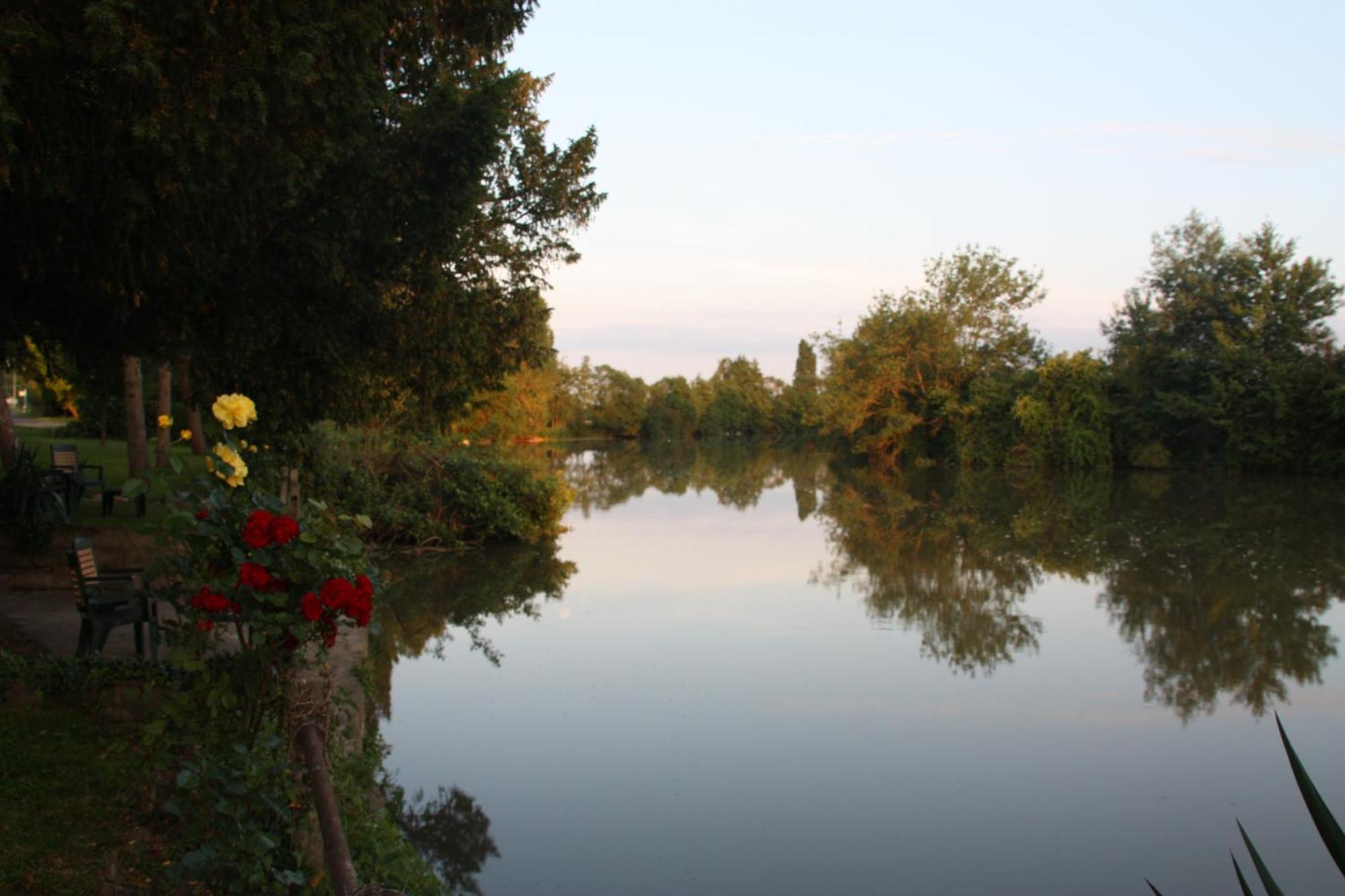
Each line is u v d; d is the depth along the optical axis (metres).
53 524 11.34
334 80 6.70
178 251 7.54
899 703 9.95
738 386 103.19
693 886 6.13
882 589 16.25
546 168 12.73
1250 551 20.38
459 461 21.34
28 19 5.41
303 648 4.22
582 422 94.19
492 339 12.88
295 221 8.81
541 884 6.19
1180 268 44.12
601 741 8.84
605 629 13.27
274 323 8.83
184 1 5.70
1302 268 41.47
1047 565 18.69
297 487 10.15
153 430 28.86
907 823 7.12
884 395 49.84
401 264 9.64
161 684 6.09
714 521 26.50
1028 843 6.82
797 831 7.00
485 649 12.15
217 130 6.06
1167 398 41.41
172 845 4.32
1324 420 38.81
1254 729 9.16
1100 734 9.02
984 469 46.03
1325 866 6.51
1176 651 12.11
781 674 11.02
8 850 4.14
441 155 9.24
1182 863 6.54
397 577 17.36
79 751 5.26
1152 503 30.23
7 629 9.04
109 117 6.01
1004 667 11.30
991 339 48.31
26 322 8.95
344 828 4.72
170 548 5.15
